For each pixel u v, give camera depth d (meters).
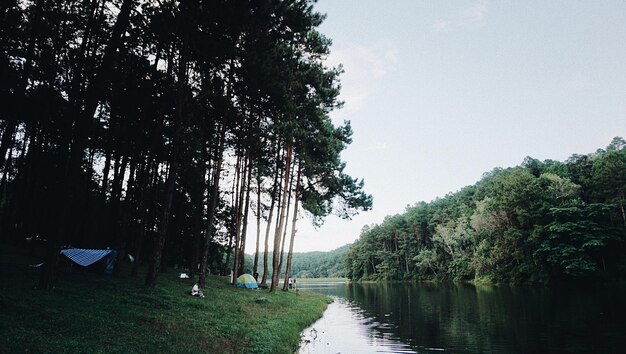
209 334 13.09
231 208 44.28
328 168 37.50
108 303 14.35
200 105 25.95
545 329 20.44
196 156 29.59
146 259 39.97
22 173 31.50
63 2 23.12
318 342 18.28
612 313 25.02
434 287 73.06
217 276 41.06
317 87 31.83
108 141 26.28
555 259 57.81
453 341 18.56
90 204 33.12
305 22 22.58
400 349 17.02
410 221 133.50
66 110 22.61
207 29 19.67
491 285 67.94
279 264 41.28
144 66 24.83
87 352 8.70
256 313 20.12
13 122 24.91
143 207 25.69
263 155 37.03
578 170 79.62
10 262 20.53
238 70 24.03
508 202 68.69
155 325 12.62
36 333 9.29
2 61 21.47
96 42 23.00
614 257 60.19
